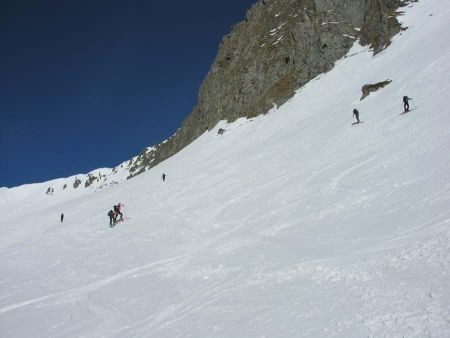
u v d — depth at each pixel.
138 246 28.98
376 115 37.28
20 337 16.59
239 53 93.06
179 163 68.06
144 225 34.91
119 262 25.92
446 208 16.62
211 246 24.16
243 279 16.92
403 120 32.41
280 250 19.27
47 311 19.38
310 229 20.91
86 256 29.41
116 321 16.08
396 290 11.70
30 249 36.16
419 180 21.36
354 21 69.69
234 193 36.03
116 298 18.98
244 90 79.88
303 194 27.75
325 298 12.67
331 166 31.08
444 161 21.98
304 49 72.25
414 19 57.72
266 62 79.69
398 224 17.12
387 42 57.28
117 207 39.47
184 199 40.34
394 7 62.31
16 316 19.42
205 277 18.89
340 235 18.48
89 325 16.31
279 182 33.47
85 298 20.11
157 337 13.41
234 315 13.45
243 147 57.03
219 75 94.81
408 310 10.45
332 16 71.69
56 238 38.50
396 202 19.88
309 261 16.42
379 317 10.52
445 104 30.31
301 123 51.44
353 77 55.47
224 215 30.64
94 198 67.31
